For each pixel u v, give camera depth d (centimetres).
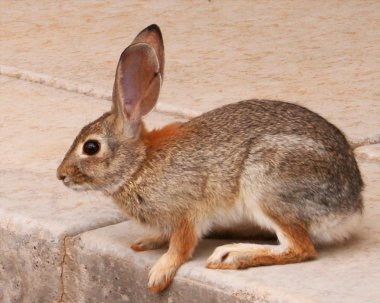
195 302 995
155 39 1043
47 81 1672
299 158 989
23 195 1219
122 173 1012
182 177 1005
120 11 2073
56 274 1125
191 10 2062
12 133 1450
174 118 1473
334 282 958
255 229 1062
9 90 1648
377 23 1914
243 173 998
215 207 1012
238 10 2048
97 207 1173
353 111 1467
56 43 1878
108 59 1767
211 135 1012
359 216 1035
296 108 1034
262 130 1004
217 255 1000
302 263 1001
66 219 1140
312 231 1007
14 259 1161
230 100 1527
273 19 1975
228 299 967
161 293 1022
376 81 1600
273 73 1661
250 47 1806
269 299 940
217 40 1853
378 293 933
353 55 1738
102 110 1537
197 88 1593
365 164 1291
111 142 1012
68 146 1391
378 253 1024
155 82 1026
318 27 1908
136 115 1014
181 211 1010
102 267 1080
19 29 1975
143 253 1053
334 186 998
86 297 1105
